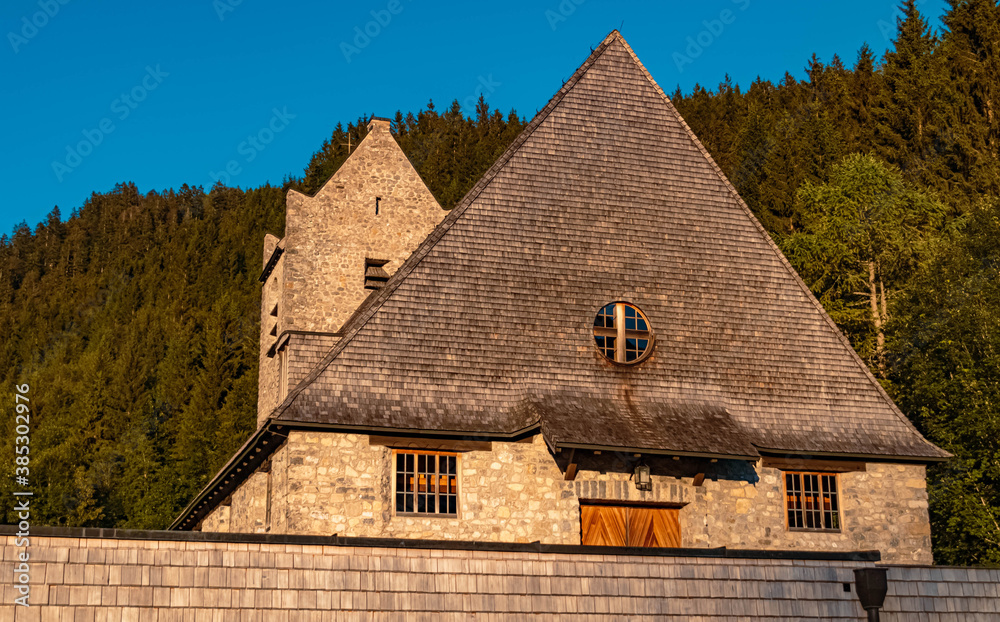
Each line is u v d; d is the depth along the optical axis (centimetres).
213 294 9431
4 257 14400
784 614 1767
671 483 2200
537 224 2331
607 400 2230
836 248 3966
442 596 1598
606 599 1681
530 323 2244
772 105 7700
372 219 2833
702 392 2308
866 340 3891
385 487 2038
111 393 6588
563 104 2470
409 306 2175
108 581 1412
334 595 1541
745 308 2419
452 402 2127
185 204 14888
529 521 2092
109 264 12412
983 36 5056
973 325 3017
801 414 2356
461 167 8919
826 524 2305
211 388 6234
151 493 5466
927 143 4778
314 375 2062
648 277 2370
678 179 2486
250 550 1515
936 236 3925
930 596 1844
